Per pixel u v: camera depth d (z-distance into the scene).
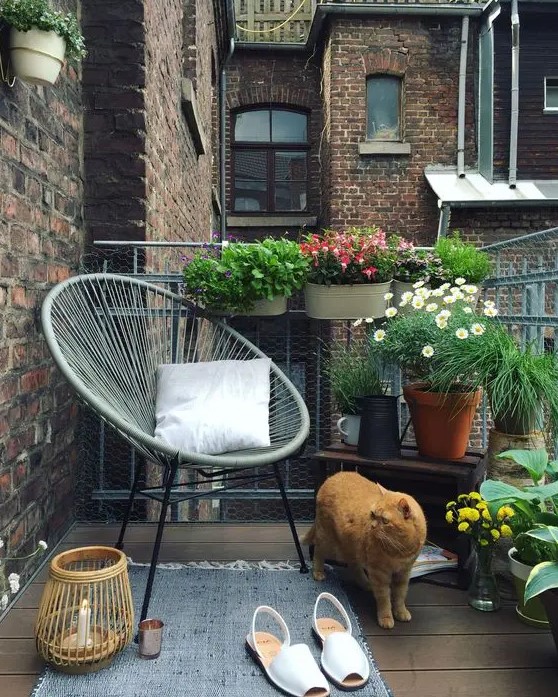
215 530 2.46
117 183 2.71
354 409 2.22
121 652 1.53
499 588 1.90
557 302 2.47
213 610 1.76
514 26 6.50
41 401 2.12
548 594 1.41
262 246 2.39
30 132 2.03
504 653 1.57
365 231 2.63
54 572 1.46
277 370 2.32
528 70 6.77
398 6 6.68
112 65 2.69
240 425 2.01
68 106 2.48
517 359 1.91
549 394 1.85
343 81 6.85
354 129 6.88
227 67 7.77
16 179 1.90
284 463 3.43
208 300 2.41
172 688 1.39
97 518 2.66
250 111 8.01
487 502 1.71
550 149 6.78
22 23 1.70
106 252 2.71
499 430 2.00
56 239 2.31
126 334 2.31
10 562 1.84
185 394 2.12
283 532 2.45
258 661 1.49
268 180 8.09
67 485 2.44
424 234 6.89
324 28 7.15
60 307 2.02
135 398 2.18
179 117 3.97
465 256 2.86
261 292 2.36
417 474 2.00
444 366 1.99
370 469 2.12
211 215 6.71
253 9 7.80
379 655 1.55
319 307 2.48
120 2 2.67
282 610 1.77
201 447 1.96
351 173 6.88
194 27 4.73
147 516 2.68
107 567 1.58
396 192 6.90
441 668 1.50
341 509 1.78
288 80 7.82
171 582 1.94
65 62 2.43
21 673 1.47
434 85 6.88
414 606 1.82
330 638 1.49
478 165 6.88
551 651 1.58
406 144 6.83
